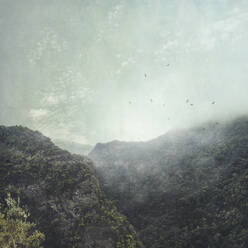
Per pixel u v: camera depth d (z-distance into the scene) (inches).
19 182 4025.6
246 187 4062.5
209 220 3954.2
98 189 4379.9
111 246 3567.9
